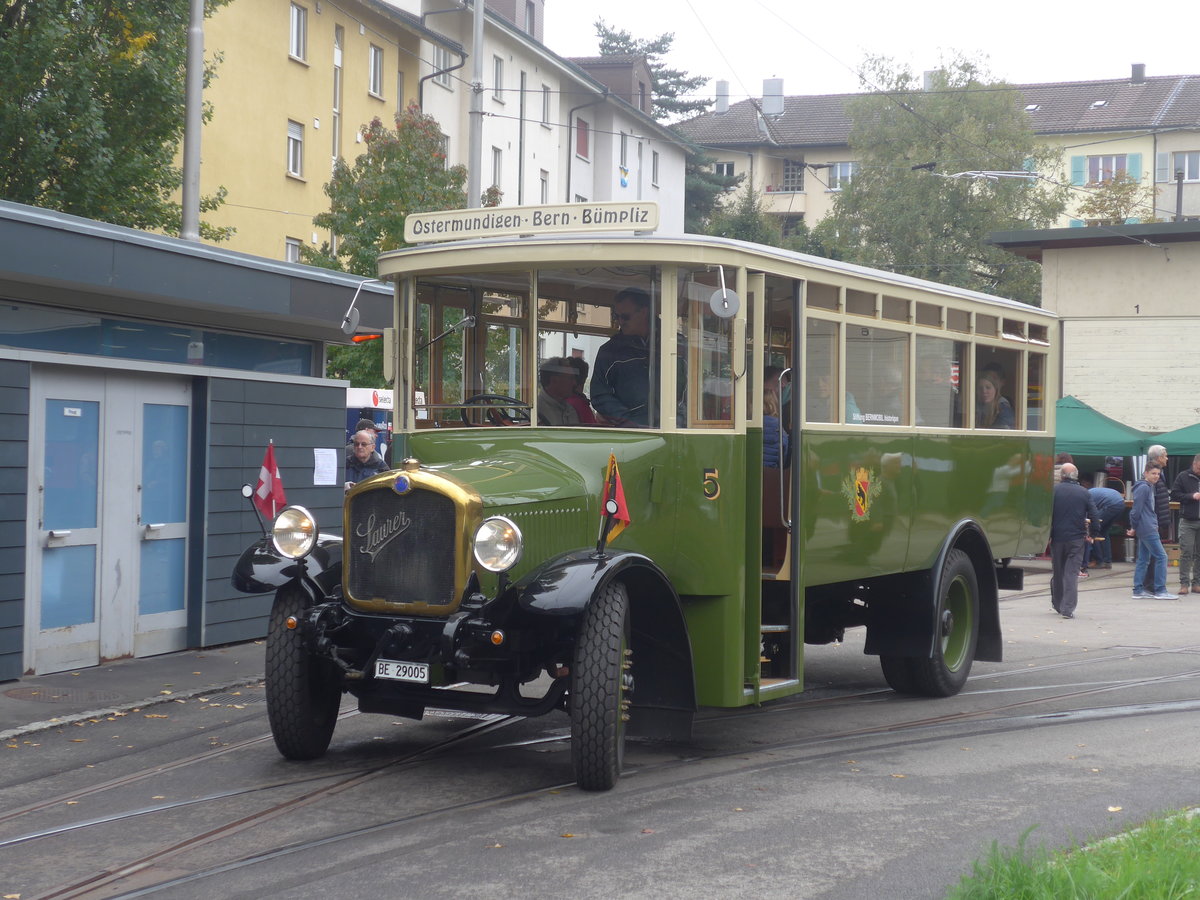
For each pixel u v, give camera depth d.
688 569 7.90
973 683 11.27
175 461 11.76
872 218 56.03
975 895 4.94
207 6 23.45
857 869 5.72
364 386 24.30
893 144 56.31
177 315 11.73
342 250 25.73
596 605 7.07
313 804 6.82
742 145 74.19
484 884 5.49
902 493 9.84
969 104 55.44
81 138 21.50
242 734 8.59
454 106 41.22
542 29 49.75
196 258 10.95
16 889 5.42
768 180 75.12
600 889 5.43
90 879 5.55
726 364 7.98
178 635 11.80
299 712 7.59
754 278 8.10
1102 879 4.98
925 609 10.23
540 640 7.29
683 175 58.38
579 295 8.00
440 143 26.88
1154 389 29.62
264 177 32.47
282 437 12.88
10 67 21.30
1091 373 30.16
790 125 75.69
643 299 7.89
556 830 6.33
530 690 10.46
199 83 17.19
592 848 6.03
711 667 7.94
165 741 8.35
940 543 10.42
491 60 42.62
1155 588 19.36
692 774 7.62
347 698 10.09
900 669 10.38
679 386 7.88
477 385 8.24
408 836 6.21
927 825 6.48
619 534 7.21
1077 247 30.22
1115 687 10.98
